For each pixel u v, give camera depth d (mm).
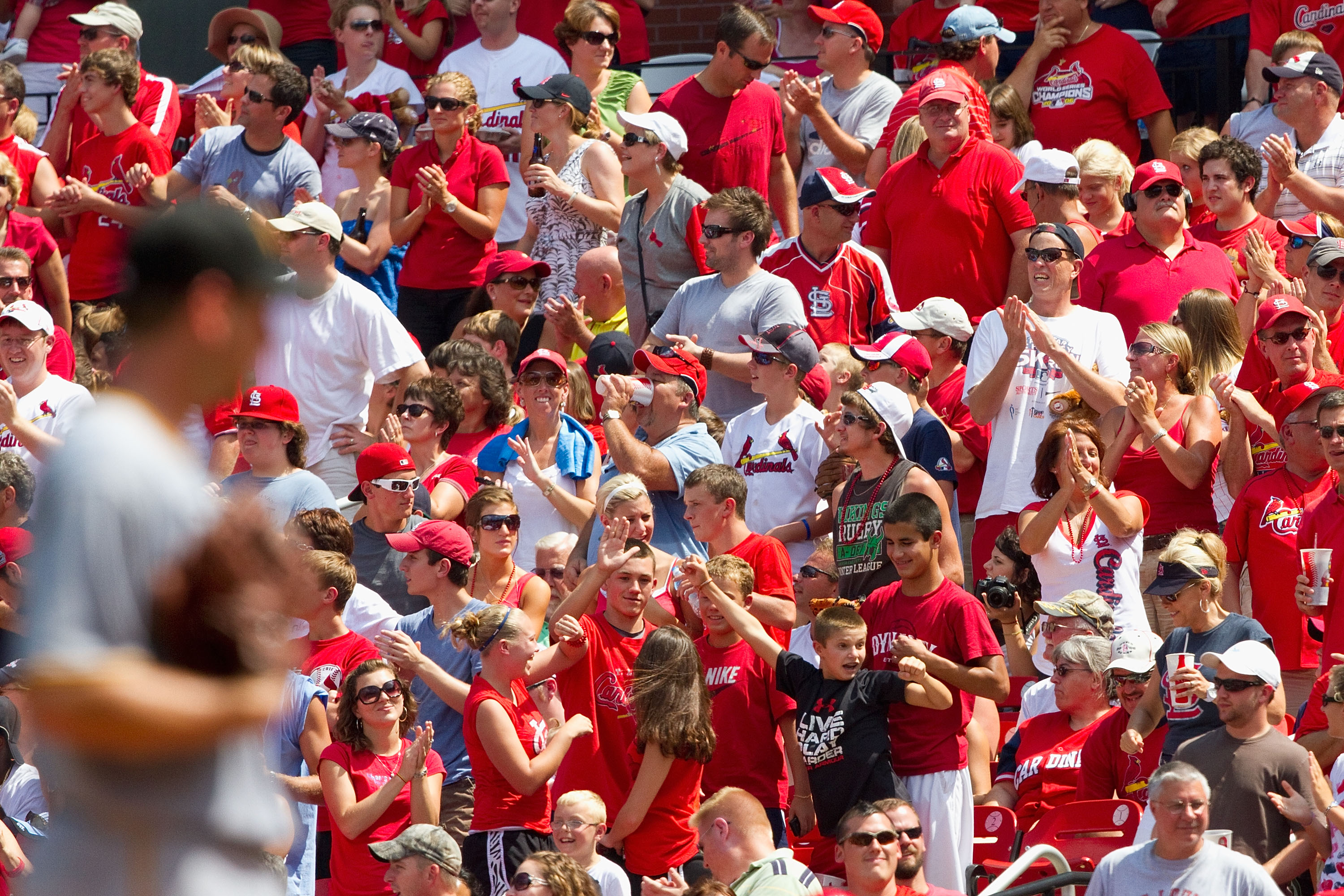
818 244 33562
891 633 23969
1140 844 20297
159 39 54562
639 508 25625
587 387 31984
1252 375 28781
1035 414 29234
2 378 32906
